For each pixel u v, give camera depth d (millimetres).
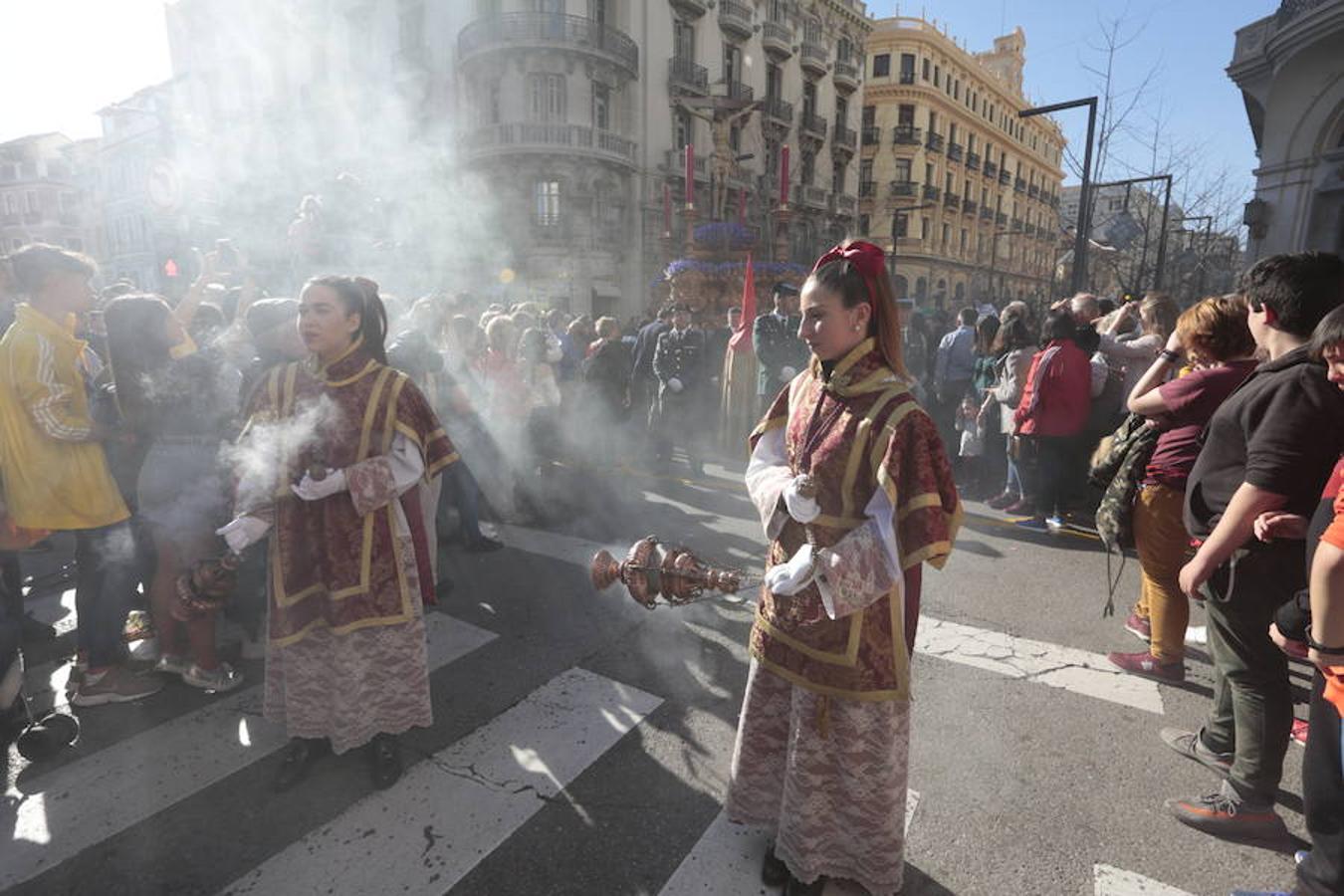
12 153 58094
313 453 2285
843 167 38875
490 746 2686
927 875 2086
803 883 1911
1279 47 11180
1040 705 2990
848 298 1709
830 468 1745
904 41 42156
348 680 2334
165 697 3031
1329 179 11102
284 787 2430
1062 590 4211
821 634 1793
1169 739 2699
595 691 3076
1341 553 1439
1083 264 10078
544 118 25234
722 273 13664
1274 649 2102
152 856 2146
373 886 2033
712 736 2756
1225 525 1984
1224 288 18516
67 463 2768
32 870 2092
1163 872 2096
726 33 30484
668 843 2203
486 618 3789
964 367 6820
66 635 3598
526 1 24859
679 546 2127
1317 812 1609
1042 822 2299
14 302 4332
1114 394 5559
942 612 3900
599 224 26328
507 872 2088
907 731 1874
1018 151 55125
